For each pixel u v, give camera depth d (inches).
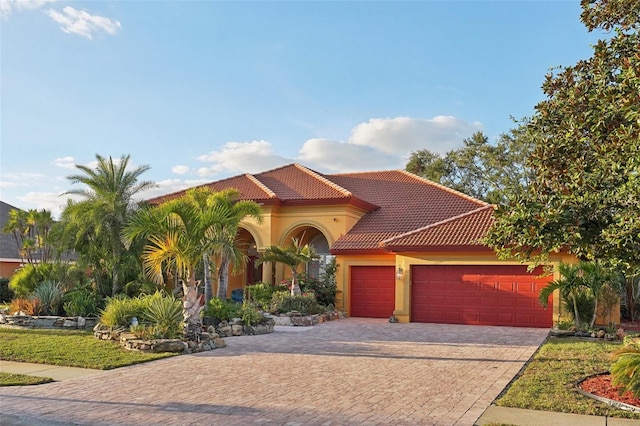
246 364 529.7
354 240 1089.4
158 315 634.8
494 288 908.0
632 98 321.7
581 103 377.1
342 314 1056.2
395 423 331.0
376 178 1390.3
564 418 336.5
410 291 959.6
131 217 812.0
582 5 418.0
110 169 892.6
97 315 806.5
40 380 446.0
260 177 1318.9
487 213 994.7
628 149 326.6
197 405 372.8
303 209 1154.0
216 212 663.1
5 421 337.7
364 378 462.3
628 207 326.3
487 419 336.8
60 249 883.4
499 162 1806.1
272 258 1002.1
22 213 1222.3
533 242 352.5
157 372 488.1
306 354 593.0
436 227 991.6
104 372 487.8
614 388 398.9
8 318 801.6
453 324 923.4
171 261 675.4
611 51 388.2
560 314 842.2
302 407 367.6
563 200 343.6
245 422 333.1
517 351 610.9
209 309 786.8
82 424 330.0
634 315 1011.9
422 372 489.1
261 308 976.3
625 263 358.3
